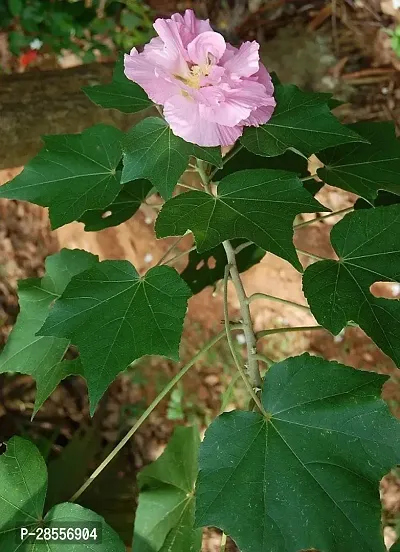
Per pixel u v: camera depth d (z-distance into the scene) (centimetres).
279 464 22
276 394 23
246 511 22
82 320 24
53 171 30
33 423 55
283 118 27
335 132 26
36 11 62
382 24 59
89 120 46
